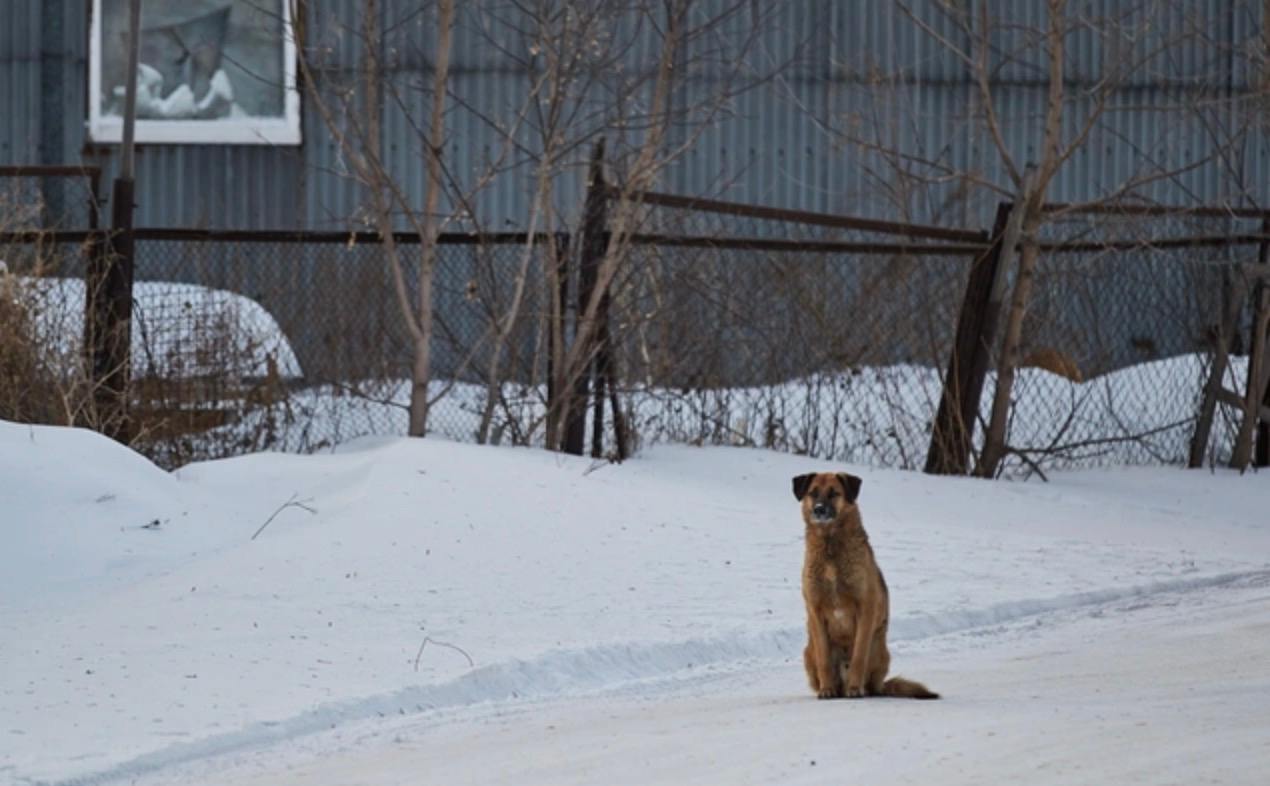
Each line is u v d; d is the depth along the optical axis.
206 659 22.38
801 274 41.84
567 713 20.55
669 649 24.20
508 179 56.88
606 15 41.94
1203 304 45.19
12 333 35.78
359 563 28.31
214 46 58.66
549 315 38.41
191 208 58.88
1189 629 25.83
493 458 34.94
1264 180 60.06
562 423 38.31
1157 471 44.06
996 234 41.53
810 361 41.88
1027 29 46.66
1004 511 37.59
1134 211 45.38
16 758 17.75
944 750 17.05
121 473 31.28
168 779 17.39
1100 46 59.41
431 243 38.03
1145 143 59.78
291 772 17.45
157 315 39.28
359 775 17.11
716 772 16.47
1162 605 28.42
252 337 38.41
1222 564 31.92
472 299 40.06
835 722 18.75
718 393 41.16
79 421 35.91
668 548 30.52
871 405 42.97
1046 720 18.55
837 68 58.41
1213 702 19.66
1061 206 44.97
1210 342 44.97
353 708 20.39
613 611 26.25
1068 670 22.67
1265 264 44.22
